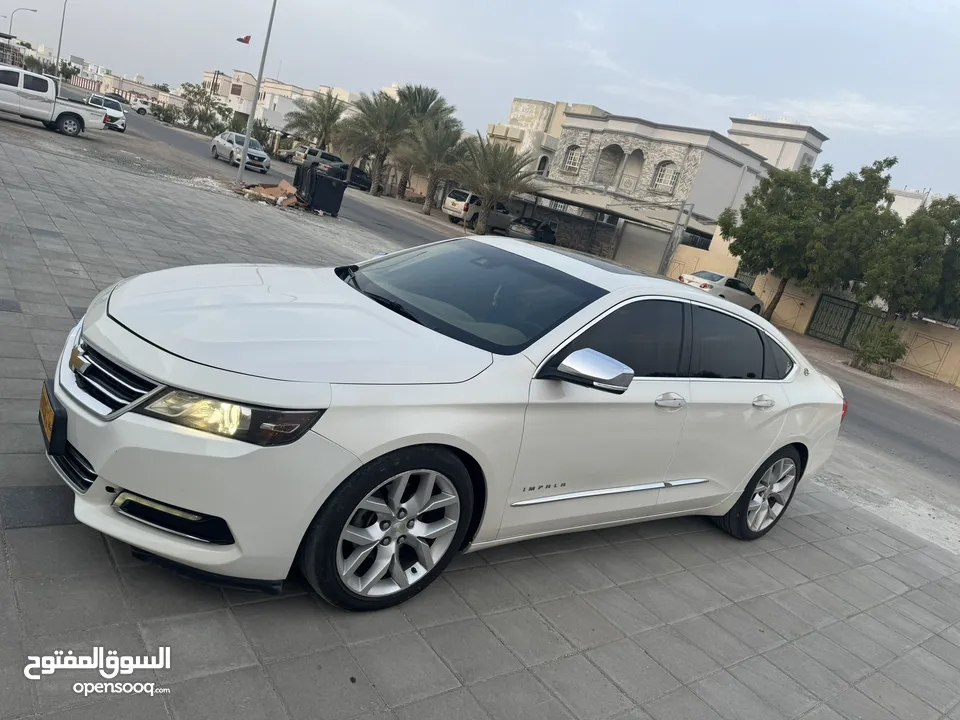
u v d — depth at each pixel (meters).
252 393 2.45
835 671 3.53
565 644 3.12
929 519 6.94
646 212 37.00
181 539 2.53
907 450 10.90
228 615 2.68
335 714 2.35
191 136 60.34
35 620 2.38
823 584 4.57
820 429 5.00
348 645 2.71
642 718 2.79
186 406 2.44
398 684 2.58
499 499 3.17
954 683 3.72
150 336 2.65
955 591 5.08
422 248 4.46
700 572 4.25
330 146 56.09
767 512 4.97
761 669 3.37
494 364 3.08
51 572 2.62
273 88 107.00
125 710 2.14
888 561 5.34
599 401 3.36
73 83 114.75
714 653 3.40
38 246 7.73
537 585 3.55
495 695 2.68
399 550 2.99
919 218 22.73
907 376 23.94
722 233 29.03
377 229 23.11
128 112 66.44
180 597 2.69
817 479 7.25
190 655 2.42
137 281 3.25
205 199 16.92
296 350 2.71
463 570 3.49
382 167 48.03
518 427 3.07
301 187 22.44
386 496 2.84
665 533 4.71
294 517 2.54
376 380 2.70
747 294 27.86
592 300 3.61
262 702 2.31
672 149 38.72
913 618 4.41
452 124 42.00
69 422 2.65
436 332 3.24
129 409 2.48
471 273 3.92
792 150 50.31
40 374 4.38
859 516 6.33
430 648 2.83
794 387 4.76
